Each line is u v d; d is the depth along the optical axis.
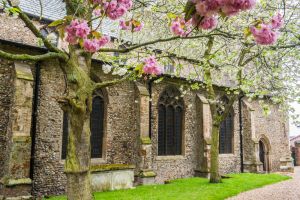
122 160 14.53
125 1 3.62
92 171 11.66
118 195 11.06
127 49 6.15
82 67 5.49
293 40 9.19
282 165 24.47
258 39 2.54
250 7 1.76
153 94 16.17
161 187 13.11
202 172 16.97
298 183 15.97
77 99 5.19
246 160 20.73
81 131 5.21
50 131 12.27
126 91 15.15
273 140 23.92
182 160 16.97
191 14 2.12
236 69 10.91
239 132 21.02
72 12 5.53
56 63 12.83
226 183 14.38
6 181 10.20
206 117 17.64
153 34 12.48
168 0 8.74
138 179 14.17
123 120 14.83
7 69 11.55
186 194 11.38
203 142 17.31
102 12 3.80
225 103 20.31
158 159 15.87
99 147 14.22
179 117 17.59
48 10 15.02
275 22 2.64
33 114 11.74
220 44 12.38
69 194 5.05
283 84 11.76
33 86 11.97
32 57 5.12
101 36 4.04
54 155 12.27
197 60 12.73
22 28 13.53
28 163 10.74
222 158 19.52
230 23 9.41
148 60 4.49
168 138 16.86
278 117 24.84
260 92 10.58
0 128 11.05
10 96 11.42
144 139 14.47
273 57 10.12
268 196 11.90
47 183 11.90
